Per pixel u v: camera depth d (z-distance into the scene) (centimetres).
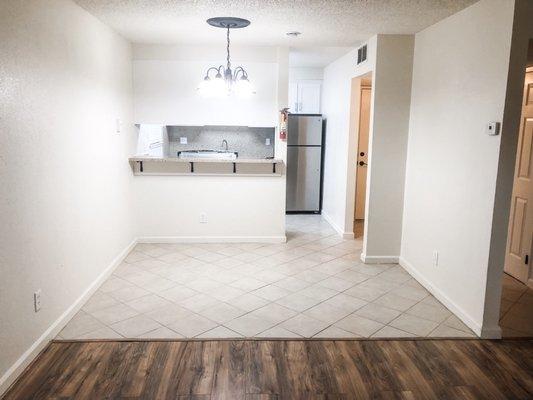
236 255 468
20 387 230
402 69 414
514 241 407
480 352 274
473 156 302
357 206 674
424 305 344
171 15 348
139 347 273
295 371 250
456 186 326
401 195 436
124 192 455
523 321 317
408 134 425
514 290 375
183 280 390
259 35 424
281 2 306
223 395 228
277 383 239
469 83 307
